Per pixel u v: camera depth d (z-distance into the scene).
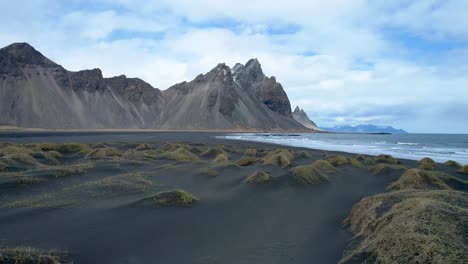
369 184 24.30
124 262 9.73
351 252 10.27
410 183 19.66
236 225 13.65
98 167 26.17
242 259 10.18
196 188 21.33
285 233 12.75
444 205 10.36
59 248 10.54
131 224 13.27
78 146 40.56
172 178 24.19
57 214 14.27
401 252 8.59
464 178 28.14
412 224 9.41
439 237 8.52
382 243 9.44
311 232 12.91
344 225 13.76
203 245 11.31
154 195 16.91
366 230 11.61
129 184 20.42
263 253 10.69
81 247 10.75
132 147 55.34
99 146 50.34
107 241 11.36
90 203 16.23
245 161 34.09
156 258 10.11
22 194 17.58
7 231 12.03
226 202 17.58
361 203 14.04
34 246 10.60
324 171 28.47
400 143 105.06
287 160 32.91
